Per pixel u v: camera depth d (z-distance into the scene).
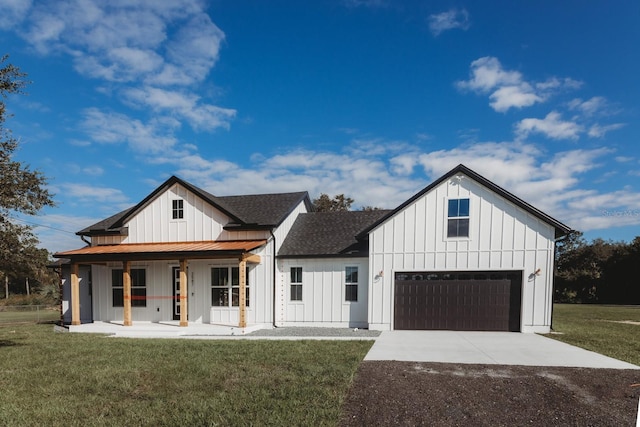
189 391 6.40
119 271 16.72
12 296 39.97
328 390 6.34
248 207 17.50
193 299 15.73
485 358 8.77
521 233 13.03
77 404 5.86
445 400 5.93
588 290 41.84
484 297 13.34
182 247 15.15
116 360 8.68
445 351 9.60
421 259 13.73
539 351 9.58
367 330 13.83
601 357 8.86
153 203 16.62
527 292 12.93
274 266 15.22
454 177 13.57
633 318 18.98
